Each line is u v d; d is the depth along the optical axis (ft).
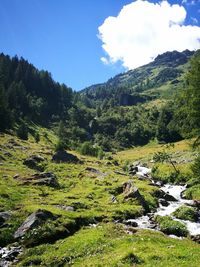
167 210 158.10
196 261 78.74
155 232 112.98
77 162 304.09
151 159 437.99
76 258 86.63
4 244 99.60
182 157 367.25
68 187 190.60
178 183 265.54
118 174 275.18
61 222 112.27
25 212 119.44
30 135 527.40
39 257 88.33
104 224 121.08
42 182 182.91
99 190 182.09
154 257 80.79
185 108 174.29
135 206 150.92
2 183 169.68
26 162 255.09
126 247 88.84
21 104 650.02
